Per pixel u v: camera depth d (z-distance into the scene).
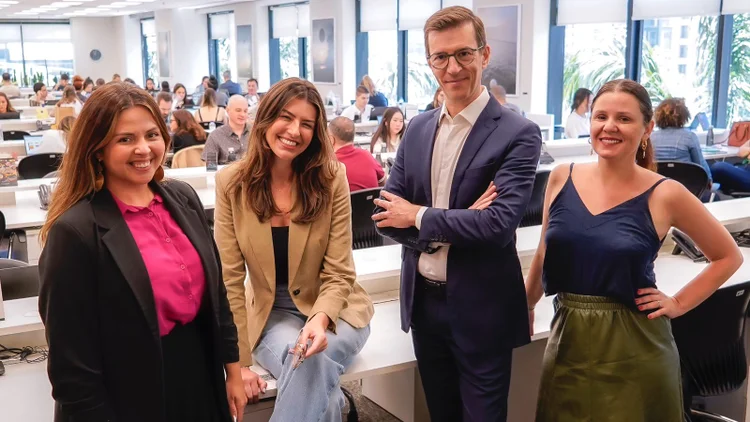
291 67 16.62
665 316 2.04
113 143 1.54
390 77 13.65
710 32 8.73
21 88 22.38
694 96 9.05
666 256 3.51
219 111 9.41
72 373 1.50
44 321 1.53
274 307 2.30
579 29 10.34
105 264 1.52
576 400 2.07
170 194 1.71
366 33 14.12
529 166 2.00
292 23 16.03
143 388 1.58
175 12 19.56
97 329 1.54
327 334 2.18
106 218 1.55
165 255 1.63
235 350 1.87
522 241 3.23
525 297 2.16
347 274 2.24
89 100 1.55
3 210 4.44
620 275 1.98
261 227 2.18
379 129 6.62
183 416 1.69
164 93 9.23
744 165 6.75
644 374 2.01
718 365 2.63
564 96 10.74
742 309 2.60
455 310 2.10
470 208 2.00
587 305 2.04
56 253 1.49
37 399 2.22
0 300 2.35
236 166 2.22
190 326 1.70
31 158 6.01
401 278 2.25
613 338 2.01
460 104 2.06
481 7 11.05
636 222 1.98
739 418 3.08
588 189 2.06
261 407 2.28
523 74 10.59
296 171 2.20
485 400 2.14
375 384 3.36
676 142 5.59
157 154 1.61
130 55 23.25
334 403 2.09
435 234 2.00
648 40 9.51
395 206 2.08
